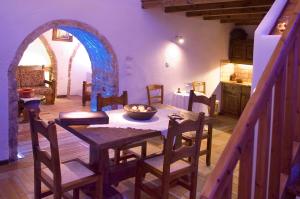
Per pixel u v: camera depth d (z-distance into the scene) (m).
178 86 6.21
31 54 7.98
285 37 1.54
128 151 3.98
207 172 3.91
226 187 1.21
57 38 8.16
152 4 5.01
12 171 3.78
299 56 1.79
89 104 7.67
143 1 5.18
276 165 1.64
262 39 2.20
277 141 1.63
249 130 1.30
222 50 7.09
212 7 4.84
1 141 3.97
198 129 2.75
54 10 4.25
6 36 3.88
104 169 2.96
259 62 2.23
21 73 7.47
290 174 1.80
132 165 3.25
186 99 5.78
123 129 2.86
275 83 1.58
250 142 1.33
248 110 1.33
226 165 1.20
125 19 5.05
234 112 7.12
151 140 5.14
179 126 2.56
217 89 7.19
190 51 6.31
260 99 1.36
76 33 5.09
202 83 6.64
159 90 5.84
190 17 6.14
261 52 2.21
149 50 5.51
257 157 1.53
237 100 7.02
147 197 3.23
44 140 4.85
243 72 7.29
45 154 2.42
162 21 5.63
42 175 2.57
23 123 5.82
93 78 5.61
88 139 2.57
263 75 1.44
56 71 8.37
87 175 2.56
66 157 4.29
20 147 4.58
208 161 4.11
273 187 1.66
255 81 2.27
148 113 3.16
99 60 5.35
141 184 2.93
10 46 3.93
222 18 6.20
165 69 5.88
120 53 5.07
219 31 6.89
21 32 4.00
